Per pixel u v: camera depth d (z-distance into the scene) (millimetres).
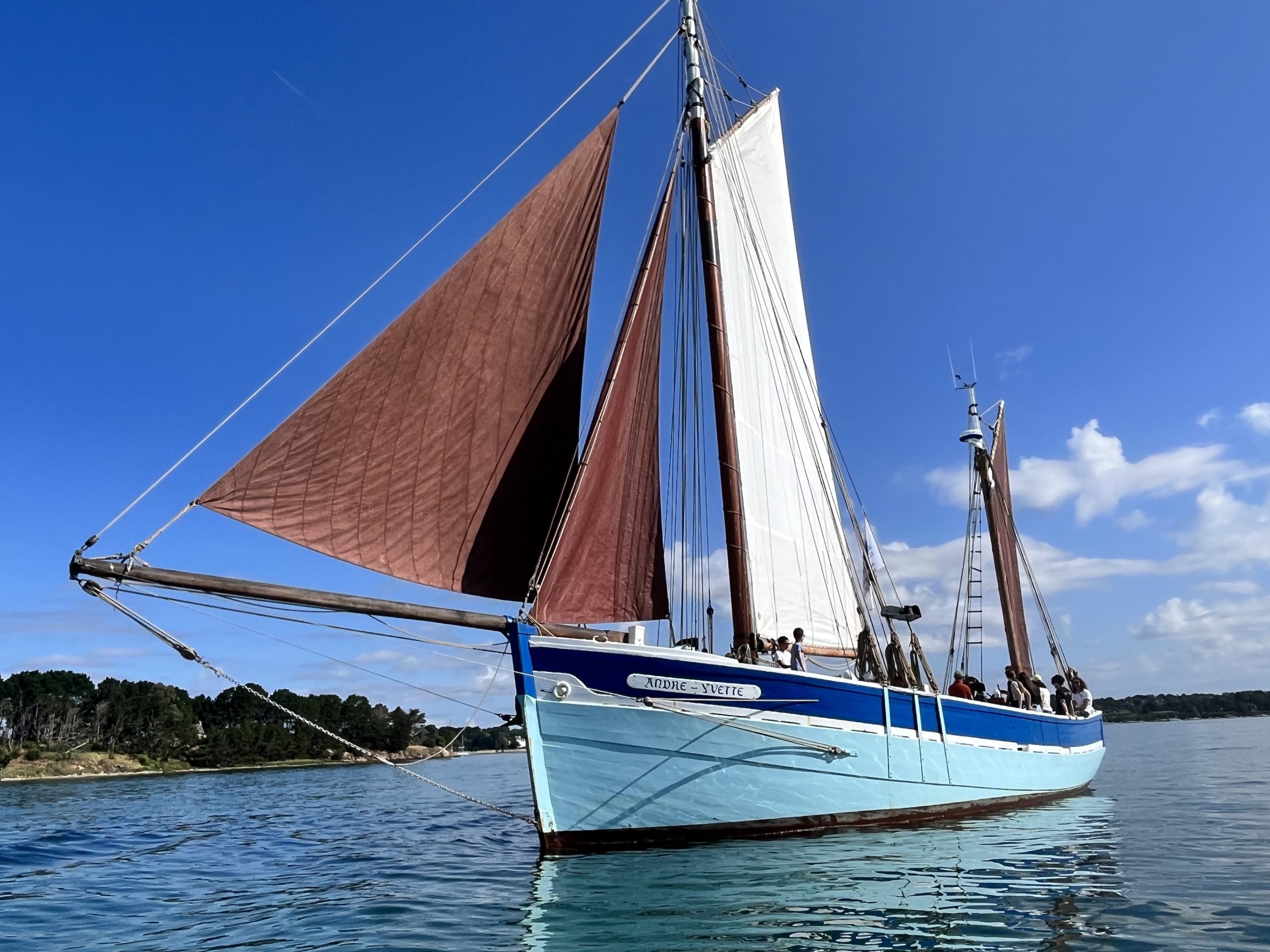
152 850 21672
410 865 17047
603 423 16438
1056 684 27469
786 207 27531
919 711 18453
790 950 9289
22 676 146625
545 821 14461
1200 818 20828
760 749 15727
